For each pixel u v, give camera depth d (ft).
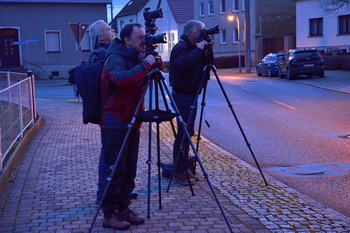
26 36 136.15
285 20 171.53
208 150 30.76
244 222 16.94
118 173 16.35
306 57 96.22
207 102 62.80
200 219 17.38
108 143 16.26
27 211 18.47
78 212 18.31
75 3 138.00
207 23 194.29
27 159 28.12
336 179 24.20
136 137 17.26
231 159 28.09
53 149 31.30
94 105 16.44
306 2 142.61
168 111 17.52
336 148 31.83
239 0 174.29
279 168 26.96
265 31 170.09
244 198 19.89
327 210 18.34
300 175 25.23
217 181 22.85
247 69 133.08
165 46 214.07
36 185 22.24
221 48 187.11
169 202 19.51
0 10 133.90
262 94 71.31
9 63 135.95
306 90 75.82
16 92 32.17
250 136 37.52
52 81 127.44
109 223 16.53
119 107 16.20
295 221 16.98
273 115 48.93
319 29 140.46
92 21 140.97
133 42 16.20
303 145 33.19
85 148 31.55
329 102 58.95
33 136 36.86
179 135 22.08
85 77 16.44
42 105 61.77
